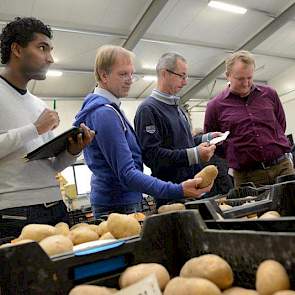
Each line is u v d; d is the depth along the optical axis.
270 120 1.71
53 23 3.84
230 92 1.78
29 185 0.99
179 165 1.31
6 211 0.94
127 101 6.99
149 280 0.35
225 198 0.83
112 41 4.48
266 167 1.66
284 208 0.63
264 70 6.91
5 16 3.54
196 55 5.41
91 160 1.11
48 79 5.37
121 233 0.52
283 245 0.33
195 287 0.32
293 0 4.32
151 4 3.79
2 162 0.97
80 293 0.35
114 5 3.77
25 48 1.03
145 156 1.34
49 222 1.02
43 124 0.98
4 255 0.34
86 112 1.06
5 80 1.07
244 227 0.39
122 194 1.08
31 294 0.35
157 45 4.86
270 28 4.73
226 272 0.35
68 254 0.38
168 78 1.43
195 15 4.31
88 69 5.25
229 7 4.18
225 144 1.79
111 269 0.40
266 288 0.31
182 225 0.44
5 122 1.00
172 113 1.44
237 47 5.28
